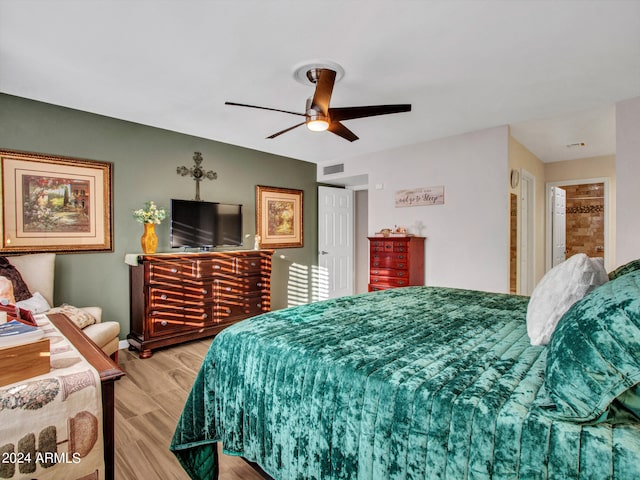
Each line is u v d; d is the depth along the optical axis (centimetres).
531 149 479
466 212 405
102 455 128
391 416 102
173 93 292
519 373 110
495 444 86
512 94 296
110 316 355
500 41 215
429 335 153
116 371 132
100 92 290
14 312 157
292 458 125
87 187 340
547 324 132
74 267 333
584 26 199
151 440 198
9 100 298
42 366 124
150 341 334
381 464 102
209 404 161
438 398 97
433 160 434
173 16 189
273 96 298
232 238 443
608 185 510
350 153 511
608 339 83
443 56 232
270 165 512
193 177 422
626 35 208
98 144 346
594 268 134
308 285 570
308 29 202
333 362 123
